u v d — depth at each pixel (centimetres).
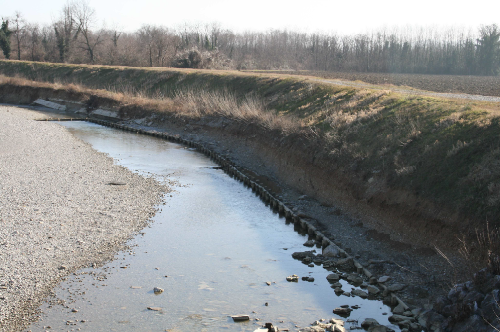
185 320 1046
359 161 1988
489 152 1502
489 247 1176
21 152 2838
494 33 10175
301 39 15575
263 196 2167
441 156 1644
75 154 2928
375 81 5747
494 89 4472
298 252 1480
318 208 1948
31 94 6184
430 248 1385
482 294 984
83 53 9919
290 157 2534
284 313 1096
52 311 1066
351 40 13475
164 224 1730
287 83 4091
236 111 3675
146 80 6075
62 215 1711
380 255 1439
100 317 1048
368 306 1148
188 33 12850
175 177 2533
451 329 981
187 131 3981
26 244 1415
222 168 2831
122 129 4347
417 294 1181
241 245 1554
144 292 1178
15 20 9975
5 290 1141
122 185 2239
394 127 2095
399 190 1653
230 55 12181
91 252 1410
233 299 1161
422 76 8338
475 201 1358
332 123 2519
